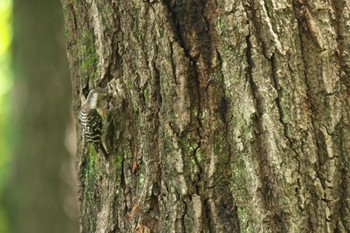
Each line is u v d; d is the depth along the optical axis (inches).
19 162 641.6
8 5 882.1
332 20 241.1
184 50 243.6
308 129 234.7
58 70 637.9
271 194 232.5
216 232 236.7
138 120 251.6
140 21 249.8
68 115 638.5
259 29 236.8
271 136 232.5
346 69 239.8
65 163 636.1
